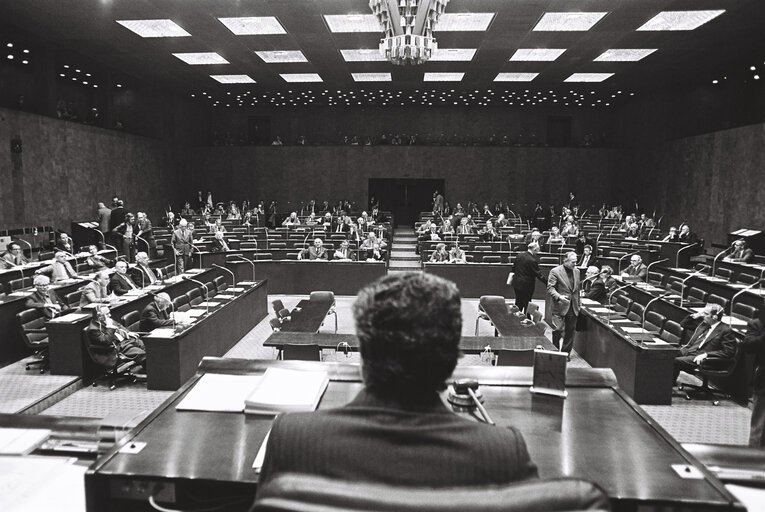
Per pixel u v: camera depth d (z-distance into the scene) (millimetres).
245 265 15164
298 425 986
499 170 30344
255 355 9680
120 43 18156
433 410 1036
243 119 32344
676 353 7305
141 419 2146
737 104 24062
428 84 25297
